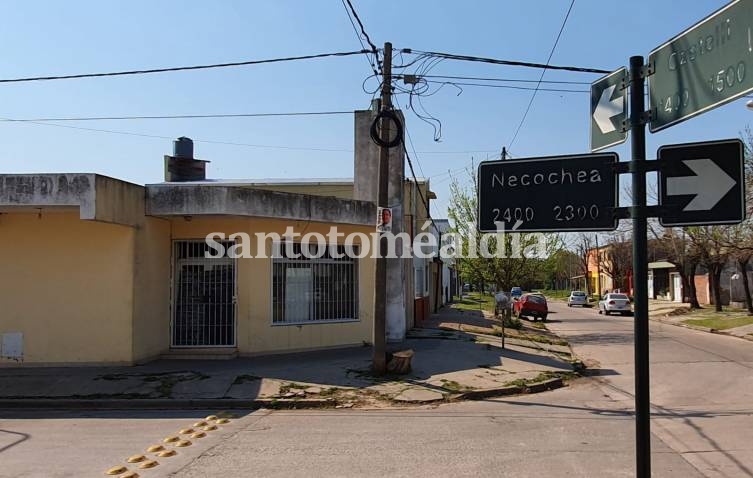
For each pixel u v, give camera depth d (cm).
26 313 1251
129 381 1112
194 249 1423
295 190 2012
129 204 1239
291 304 1483
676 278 5194
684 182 335
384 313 1215
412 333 1927
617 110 370
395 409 977
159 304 1367
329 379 1162
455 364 1359
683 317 3406
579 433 791
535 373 1296
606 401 1054
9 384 1095
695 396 1093
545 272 2580
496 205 393
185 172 2425
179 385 1088
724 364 1534
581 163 368
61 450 704
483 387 1130
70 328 1248
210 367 1253
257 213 1339
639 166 346
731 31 297
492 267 2570
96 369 1220
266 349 1418
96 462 650
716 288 3578
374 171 1745
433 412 949
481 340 1852
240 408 992
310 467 630
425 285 2675
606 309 4212
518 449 703
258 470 620
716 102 306
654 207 340
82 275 1255
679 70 328
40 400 1005
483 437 766
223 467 630
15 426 845
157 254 1358
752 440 752
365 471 615
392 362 1223
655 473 609
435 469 621
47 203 1130
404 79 1291
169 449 708
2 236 1258
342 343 1552
